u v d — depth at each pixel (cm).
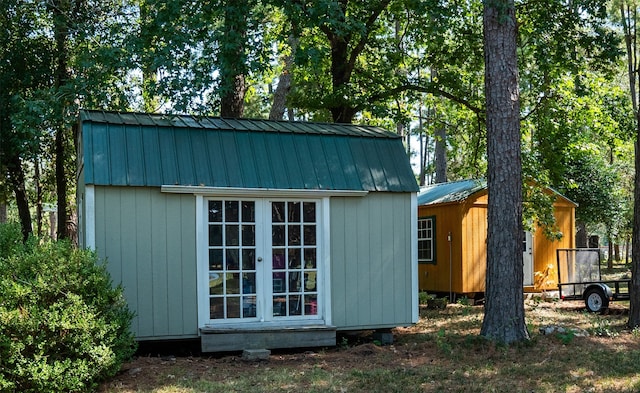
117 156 880
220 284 913
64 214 1719
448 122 2053
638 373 784
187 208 902
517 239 952
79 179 1102
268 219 941
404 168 1030
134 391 703
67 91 1277
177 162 905
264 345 905
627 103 1524
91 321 677
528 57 1620
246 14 1146
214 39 1112
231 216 924
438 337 1002
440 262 1647
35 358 645
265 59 1165
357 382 748
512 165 950
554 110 1473
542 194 1446
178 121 974
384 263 999
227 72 1106
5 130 1536
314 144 998
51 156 1827
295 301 948
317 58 1214
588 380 755
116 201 868
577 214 2381
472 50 1552
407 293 1010
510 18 953
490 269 959
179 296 892
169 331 884
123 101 1275
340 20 1256
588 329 1091
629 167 2781
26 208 1684
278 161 959
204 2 1159
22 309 661
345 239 978
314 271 961
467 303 1530
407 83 1585
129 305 866
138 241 876
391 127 1767
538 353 891
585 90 1466
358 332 1123
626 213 2575
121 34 1447
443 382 750
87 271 708
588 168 2336
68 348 673
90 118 911
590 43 1408
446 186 1831
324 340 936
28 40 1623
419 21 1507
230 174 920
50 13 1634
